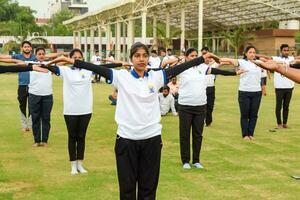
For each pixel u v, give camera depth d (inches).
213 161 309.7
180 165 296.8
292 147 357.4
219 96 735.7
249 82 379.9
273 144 368.5
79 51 268.1
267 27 1696.6
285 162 309.1
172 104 526.0
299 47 1504.7
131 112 177.9
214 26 1894.7
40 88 346.0
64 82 270.7
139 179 184.2
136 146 179.9
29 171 280.4
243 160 313.4
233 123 474.0
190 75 285.1
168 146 356.2
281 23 1727.4
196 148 292.2
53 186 250.4
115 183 256.5
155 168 182.7
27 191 241.4
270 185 256.2
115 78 180.4
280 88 439.5
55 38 2812.5
